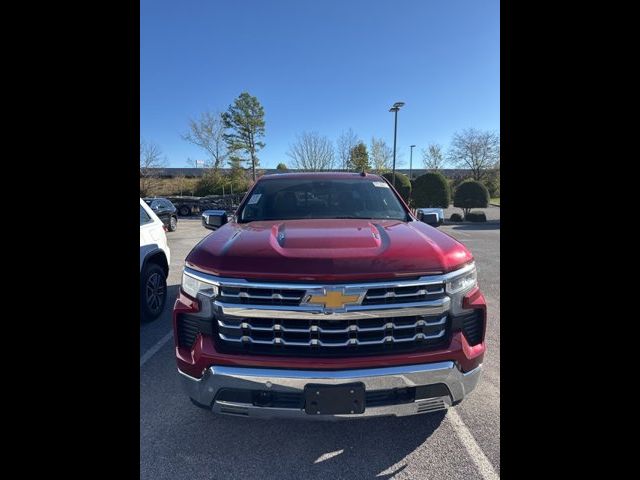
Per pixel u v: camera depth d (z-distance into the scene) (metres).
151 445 2.20
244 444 2.21
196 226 17.88
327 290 1.77
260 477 1.96
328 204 3.15
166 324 4.33
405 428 2.34
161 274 4.64
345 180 3.48
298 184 3.40
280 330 1.81
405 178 28.91
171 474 1.98
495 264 8.02
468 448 2.15
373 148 38.91
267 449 2.16
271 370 1.79
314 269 1.80
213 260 1.94
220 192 38.41
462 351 1.89
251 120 39.94
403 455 2.11
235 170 39.31
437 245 2.04
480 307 2.00
